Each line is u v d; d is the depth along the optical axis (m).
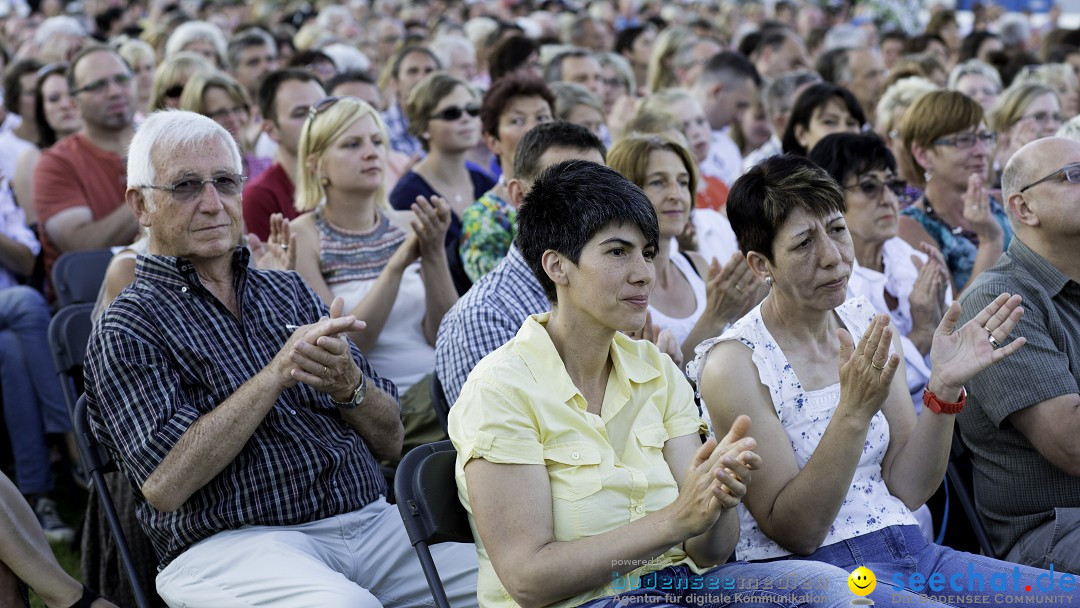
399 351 5.19
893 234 5.07
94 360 3.55
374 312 4.97
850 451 3.16
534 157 4.67
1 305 5.77
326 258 5.27
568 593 2.81
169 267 3.67
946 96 5.86
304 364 3.41
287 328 3.83
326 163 5.27
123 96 6.80
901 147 6.05
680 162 4.78
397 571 3.72
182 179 3.67
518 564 2.81
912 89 7.51
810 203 3.41
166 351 3.57
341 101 5.33
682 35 11.55
